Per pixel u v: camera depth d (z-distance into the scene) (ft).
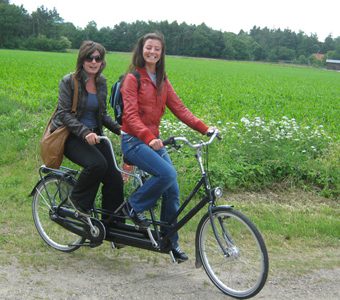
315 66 399.85
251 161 27.55
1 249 17.28
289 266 17.01
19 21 351.46
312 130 35.53
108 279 15.42
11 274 15.39
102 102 16.66
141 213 15.89
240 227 16.78
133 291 14.74
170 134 30.37
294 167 27.09
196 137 29.43
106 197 16.58
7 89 63.26
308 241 19.56
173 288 15.10
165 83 15.58
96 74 16.46
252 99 72.74
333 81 165.27
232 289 14.85
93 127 16.75
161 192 15.29
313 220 21.77
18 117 38.88
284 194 25.63
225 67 222.07
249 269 15.78
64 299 14.03
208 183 15.05
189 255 17.62
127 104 14.92
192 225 20.26
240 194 25.12
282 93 92.38
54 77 88.48
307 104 71.77
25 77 84.53
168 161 15.80
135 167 16.40
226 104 62.03
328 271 16.84
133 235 16.10
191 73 148.56
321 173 27.20
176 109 15.99
